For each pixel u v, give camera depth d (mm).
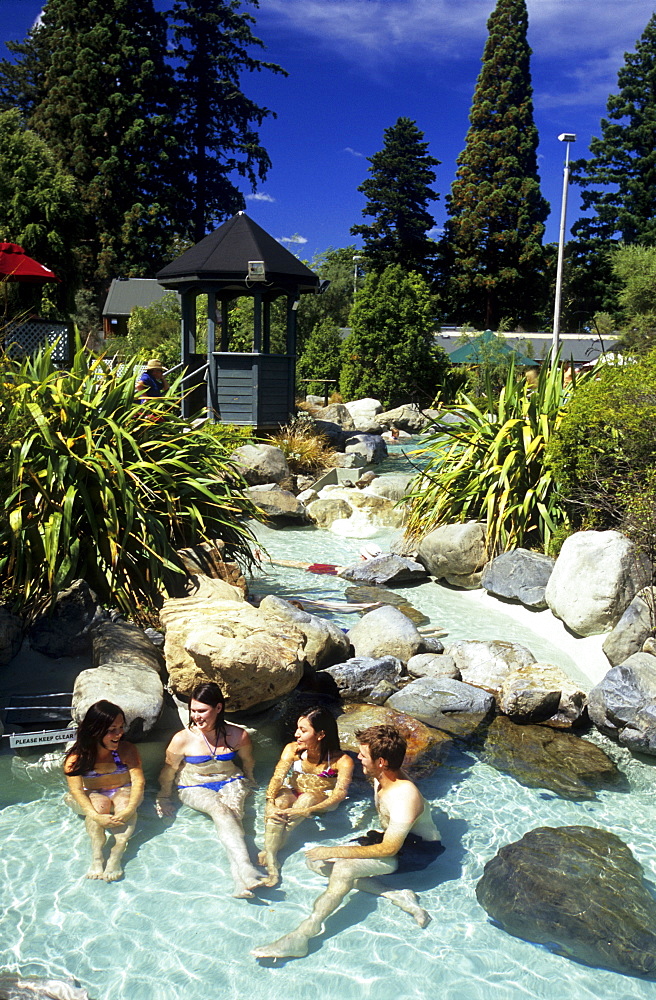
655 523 7207
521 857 4117
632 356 9242
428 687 6152
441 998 3297
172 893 3924
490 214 48562
